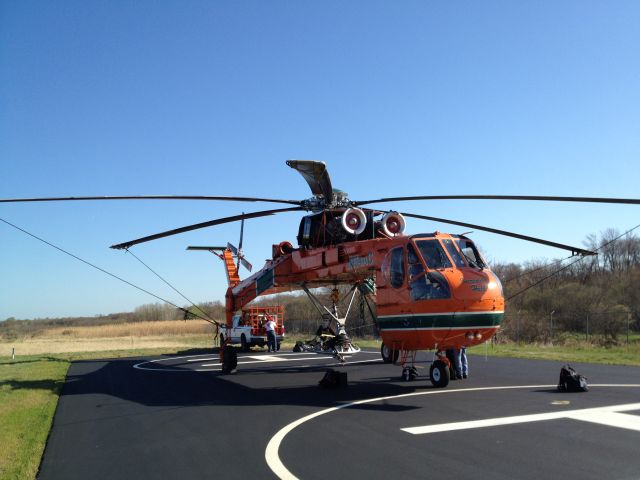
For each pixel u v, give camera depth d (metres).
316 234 14.23
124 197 11.01
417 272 10.77
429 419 8.31
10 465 6.73
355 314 29.52
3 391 13.38
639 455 6.07
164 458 6.77
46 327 97.06
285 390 12.36
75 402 11.55
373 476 5.59
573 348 26.30
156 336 58.34
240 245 20.16
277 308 29.25
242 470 6.07
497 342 31.77
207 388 13.16
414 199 11.73
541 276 43.16
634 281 41.31
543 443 6.65
